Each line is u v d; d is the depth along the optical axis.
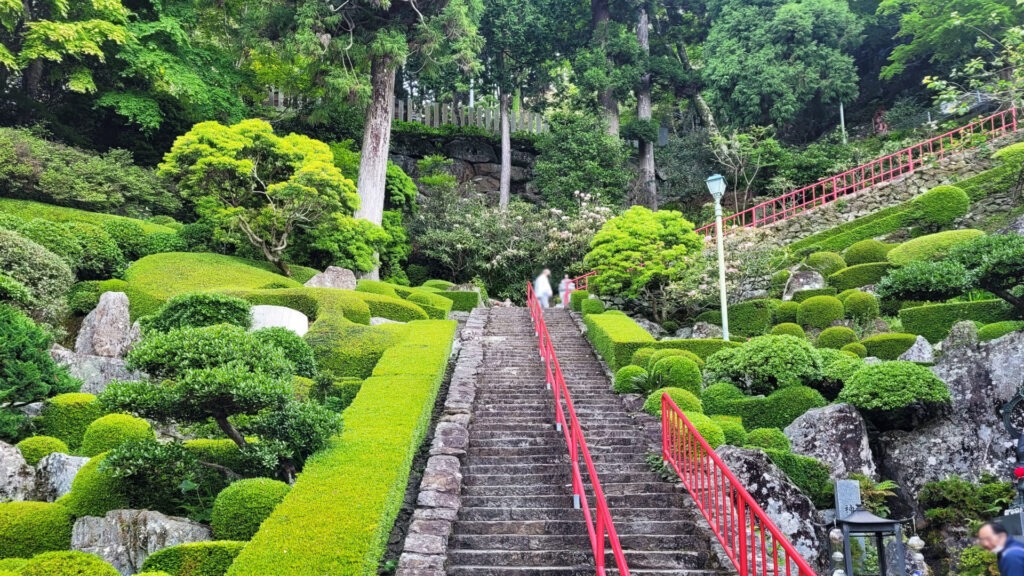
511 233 24.53
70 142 21.53
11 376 9.83
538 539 7.31
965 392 9.66
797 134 31.02
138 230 17.61
